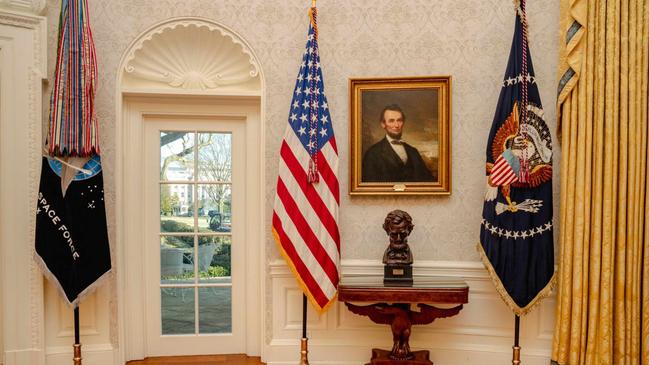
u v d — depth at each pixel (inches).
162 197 132.0
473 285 120.7
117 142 120.3
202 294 133.6
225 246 134.4
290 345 124.1
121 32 120.0
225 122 132.7
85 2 108.8
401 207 123.9
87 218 109.5
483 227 111.6
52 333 116.4
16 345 111.4
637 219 105.0
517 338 112.0
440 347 122.0
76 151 107.3
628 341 105.7
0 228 110.1
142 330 128.7
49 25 116.3
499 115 110.3
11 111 110.5
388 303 113.0
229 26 122.5
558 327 111.0
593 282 106.4
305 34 123.3
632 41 104.4
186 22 121.6
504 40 119.0
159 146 130.9
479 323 120.8
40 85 112.7
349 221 124.3
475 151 121.2
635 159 104.7
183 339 131.6
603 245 106.0
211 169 133.6
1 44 109.2
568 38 108.7
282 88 123.8
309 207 114.3
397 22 122.5
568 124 109.8
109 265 112.0
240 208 133.1
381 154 122.9
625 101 104.8
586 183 107.2
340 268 123.9
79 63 107.7
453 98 121.3
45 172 106.9
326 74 123.9
